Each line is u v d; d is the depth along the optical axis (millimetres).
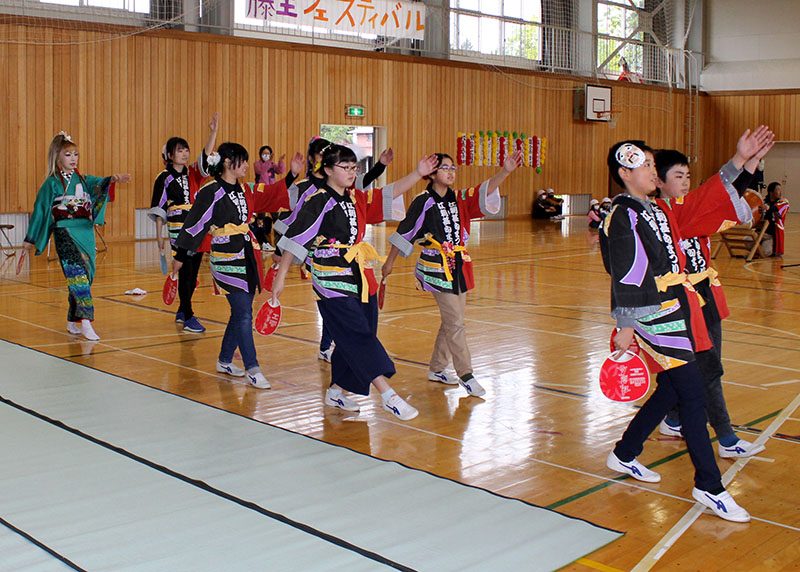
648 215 3842
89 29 15047
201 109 16500
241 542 3404
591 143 23688
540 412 5371
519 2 22016
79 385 5824
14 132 14438
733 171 4141
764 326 8305
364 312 5125
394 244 5715
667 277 3840
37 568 3162
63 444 4605
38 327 7859
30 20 14445
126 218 15750
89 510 3717
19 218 14688
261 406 5457
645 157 3836
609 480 4203
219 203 5824
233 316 6016
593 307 9305
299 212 4934
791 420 5195
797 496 4016
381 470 4266
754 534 3572
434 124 20250
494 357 6855
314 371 6383
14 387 5746
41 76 14641
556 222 21484
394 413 5027
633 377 3740
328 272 4984
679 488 4102
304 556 3281
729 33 26188
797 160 25719
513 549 3367
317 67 18109
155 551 3316
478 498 3906
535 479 4207
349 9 17734
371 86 19031
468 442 4789
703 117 26562
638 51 24906
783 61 25453
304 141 18031
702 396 3801
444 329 5977
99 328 7863
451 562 3244
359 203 5105
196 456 4449
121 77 15469
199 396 5660
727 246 14617
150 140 15898
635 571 3209
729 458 4547
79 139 15070
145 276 11320
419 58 19766
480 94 21047
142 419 5086
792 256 14797
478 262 13406
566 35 23109
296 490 3984
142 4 15953
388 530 3537
